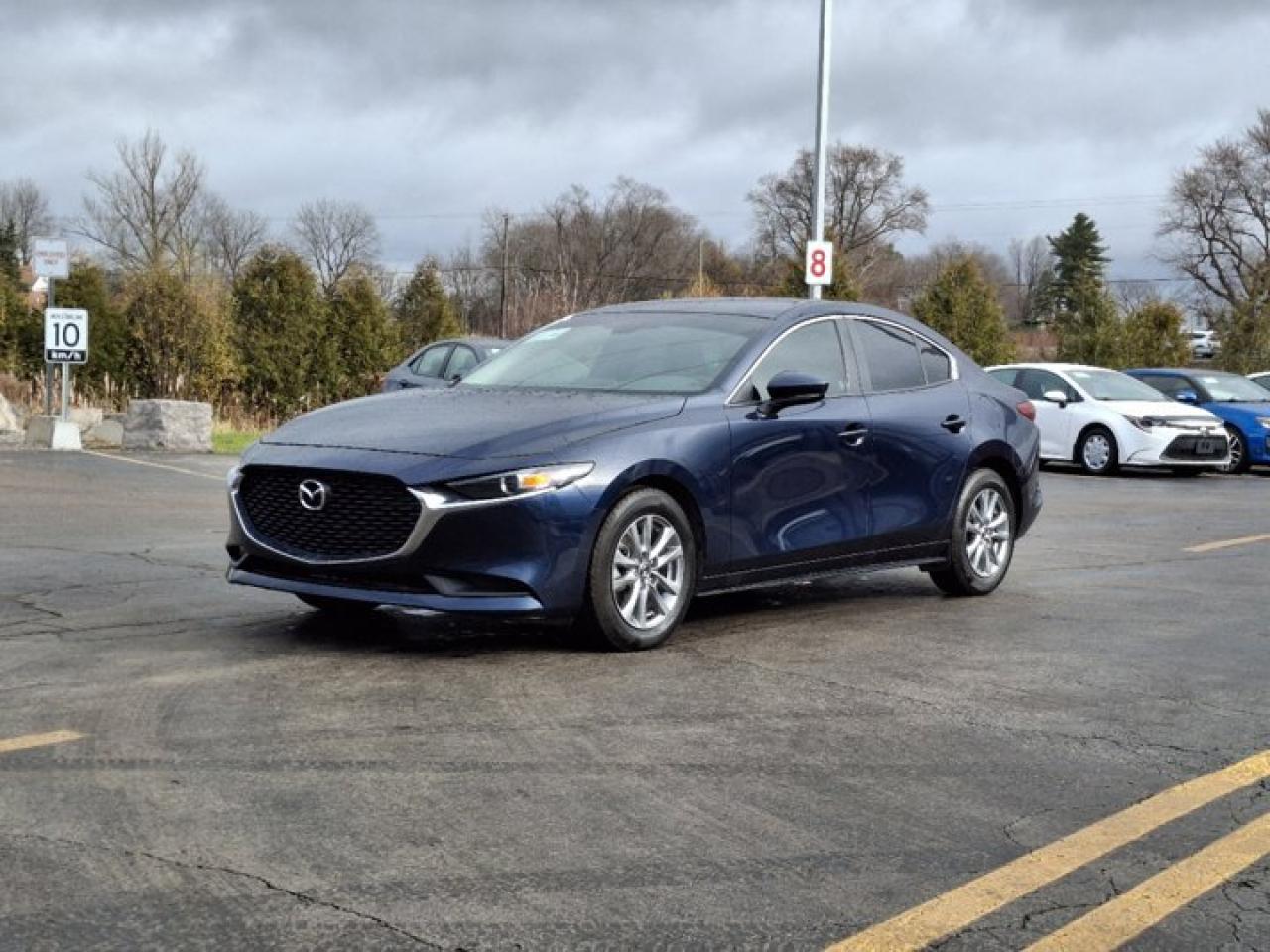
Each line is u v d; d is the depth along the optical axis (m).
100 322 26.33
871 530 7.39
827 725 5.04
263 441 6.48
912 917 3.31
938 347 8.23
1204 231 67.94
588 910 3.31
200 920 3.20
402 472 5.80
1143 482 18.50
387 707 5.12
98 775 4.23
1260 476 20.69
